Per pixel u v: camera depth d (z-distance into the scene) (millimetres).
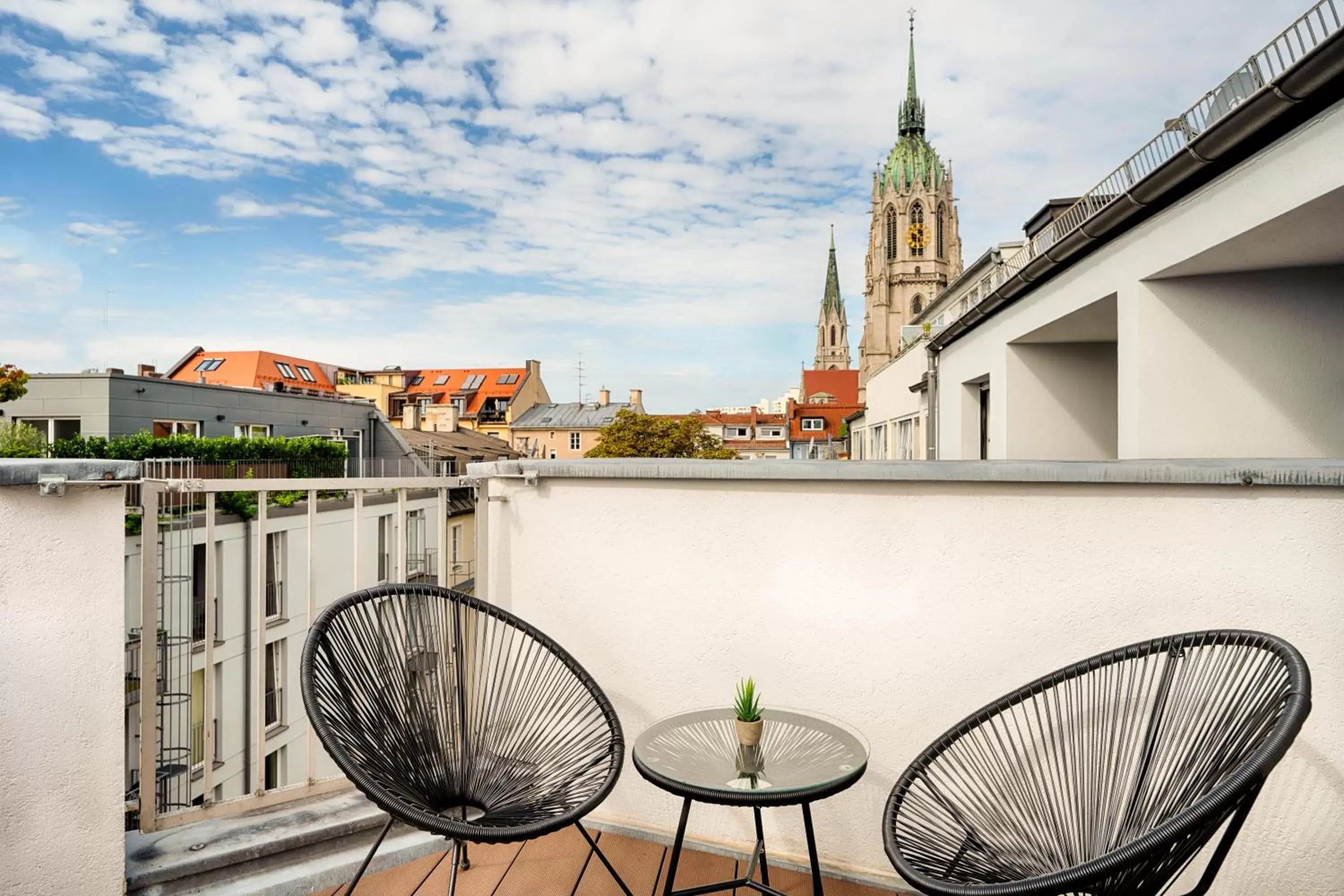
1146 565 1800
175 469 13281
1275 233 4133
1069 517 1863
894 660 2010
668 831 2236
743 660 2150
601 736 1973
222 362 49969
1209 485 1745
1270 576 1699
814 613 2084
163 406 19469
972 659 1942
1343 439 4902
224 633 9078
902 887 2012
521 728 2088
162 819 1938
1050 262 6391
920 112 74375
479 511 2455
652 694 2242
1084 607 1848
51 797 1638
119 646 1725
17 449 12820
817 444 58375
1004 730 1894
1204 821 1076
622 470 2230
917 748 1990
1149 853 1081
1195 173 4422
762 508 2133
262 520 2004
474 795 1842
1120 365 5523
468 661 2117
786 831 2133
